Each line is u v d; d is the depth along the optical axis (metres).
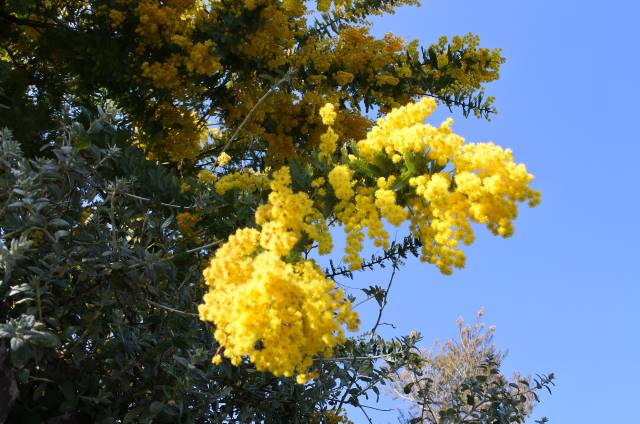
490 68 7.32
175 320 3.50
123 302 3.28
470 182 2.30
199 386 3.50
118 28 6.23
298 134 7.04
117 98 6.64
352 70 7.11
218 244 3.96
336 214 2.66
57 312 3.18
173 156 6.69
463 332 6.47
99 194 3.88
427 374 5.96
